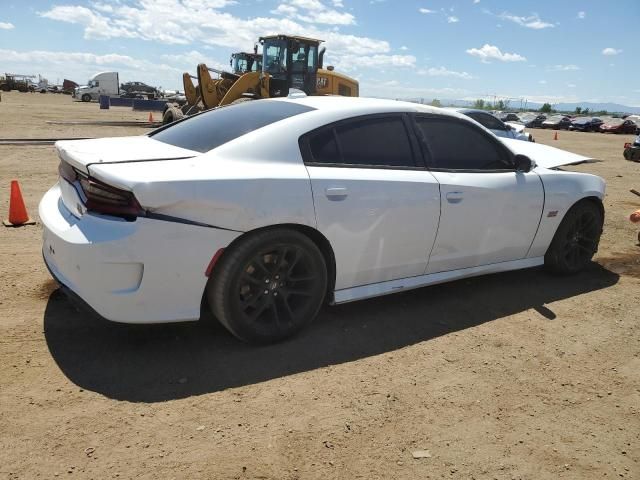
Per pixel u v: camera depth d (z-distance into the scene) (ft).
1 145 39.86
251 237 9.82
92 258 8.91
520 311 13.33
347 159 11.19
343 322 12.03
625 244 20.18
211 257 9.45
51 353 9.89
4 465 7.02
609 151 75.61
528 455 7.99
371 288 11.87
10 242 16.34
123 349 10.20
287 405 8.78
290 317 10.72
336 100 12.23
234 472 7.20
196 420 8.24
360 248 11.25
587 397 9.66
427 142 12.51
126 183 8.70
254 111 11.84
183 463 7.30
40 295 12.39
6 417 7.99
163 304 9.36
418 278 12.66
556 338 11.94
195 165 9.57
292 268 10.51
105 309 9.11
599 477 7.63
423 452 7.88
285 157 10.41
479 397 9.43
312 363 10.16
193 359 10.00
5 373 9.14
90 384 9.00
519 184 13.79
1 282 12.99
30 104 122.11
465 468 7.61
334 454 7.71
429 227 12.12
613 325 12.78
